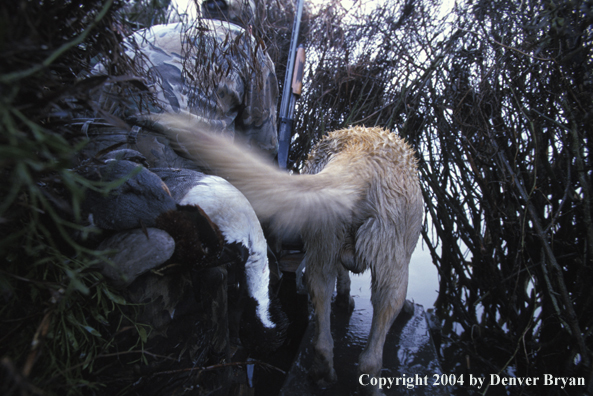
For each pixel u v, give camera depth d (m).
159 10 1.19
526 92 2.19
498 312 3.05
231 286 1.51
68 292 0.73
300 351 2.39
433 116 2.75
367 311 2.98
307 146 3.27
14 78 0.52
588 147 1.90
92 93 0.82
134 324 1.10
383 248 1.90
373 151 1.98
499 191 2.50
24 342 0.86
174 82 1.53
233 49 1.52
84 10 0.80
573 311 1.86
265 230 2.24
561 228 2.15
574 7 1.72
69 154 0.56
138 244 0.98
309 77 3.31
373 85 3.05
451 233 2.88
